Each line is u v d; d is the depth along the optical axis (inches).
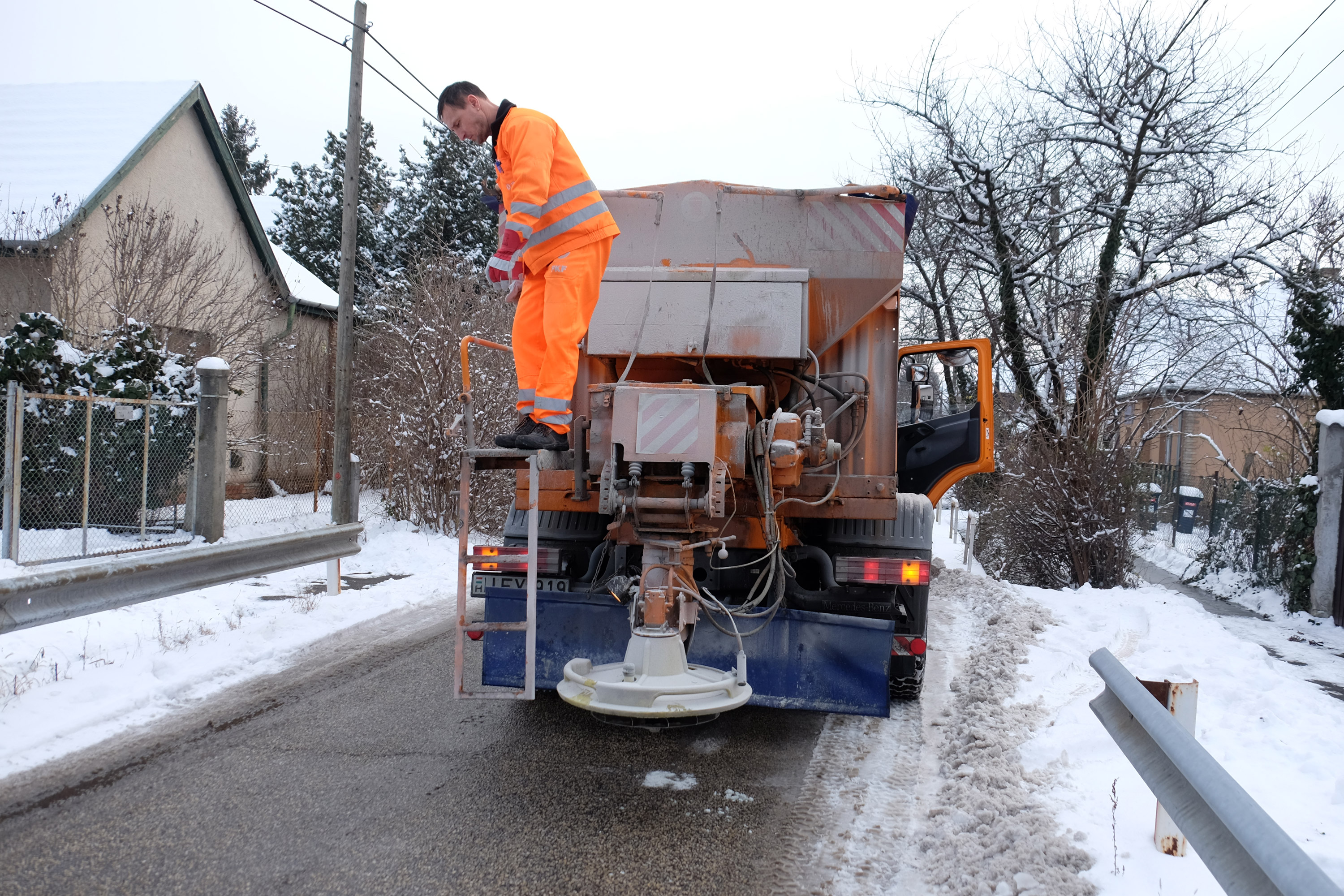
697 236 224.2
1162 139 555.8
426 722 213.5
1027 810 154.4
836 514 213.5
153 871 136.0
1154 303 571.5
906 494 238.4
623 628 210.7
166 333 546.3
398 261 1167.0
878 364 225.0
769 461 179.8
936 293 741.9
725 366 225.5
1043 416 524.1
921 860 146.4
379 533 542.3
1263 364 601.9
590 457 178.2
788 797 174.2
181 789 168.1
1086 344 508.1
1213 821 103.7
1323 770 179.5
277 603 337.1
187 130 679.1
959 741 200.7
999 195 598.5
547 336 165.8
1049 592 428.5
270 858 141.6
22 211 539.5
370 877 136.4
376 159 1264.8
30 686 215.9
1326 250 490.3
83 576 211.2
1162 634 309.9
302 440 757.3
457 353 561.6
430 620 329.1
